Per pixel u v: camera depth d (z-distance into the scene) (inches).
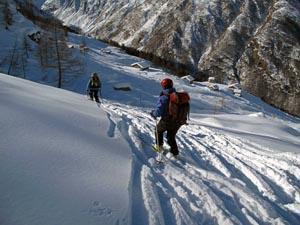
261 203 134.4
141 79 1877.5
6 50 1700.3
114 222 97.9
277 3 5054.1
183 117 175.0
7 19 2039.9
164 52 5526.6
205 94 1926.7
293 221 126.1
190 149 222.8
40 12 3718.0
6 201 91.5
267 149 271.9
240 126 707.4
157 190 134.0
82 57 2036.2
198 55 5290.4
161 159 181.0
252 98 2298.2
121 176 135.8
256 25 5260.8
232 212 125.6
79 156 143.5
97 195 111.9
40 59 1651.1
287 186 163.9
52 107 222.8
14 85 281.1
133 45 6569.9
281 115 2048.5
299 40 4234.7
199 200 131.3
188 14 6299.2
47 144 143.9
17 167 112.7
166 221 111.1
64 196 104.6
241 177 175.2
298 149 342.6
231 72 4441.4
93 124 216.1
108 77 1752.0
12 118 161.2
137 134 233.5
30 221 86.3
